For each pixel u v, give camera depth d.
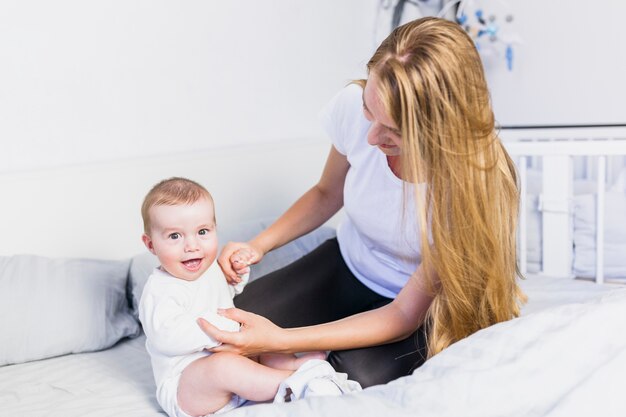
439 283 1.23
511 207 1.25
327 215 1.67
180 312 1.22
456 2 3.07
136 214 1.97
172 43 2.10
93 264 1.72
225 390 1.18
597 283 1.91
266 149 2.32
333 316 1.49
